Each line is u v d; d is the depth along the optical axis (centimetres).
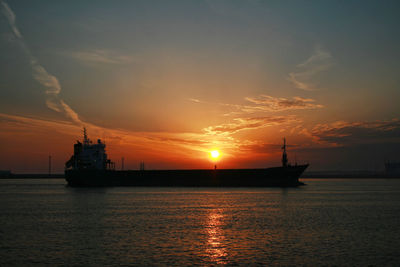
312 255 3316
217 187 13038
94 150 14088
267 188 12531
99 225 4894
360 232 4381
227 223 5031
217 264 3047
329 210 6525
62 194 10731
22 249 3553
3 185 19625
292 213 6072
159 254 3350
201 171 13325
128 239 3975
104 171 13912
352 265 3023
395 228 4662
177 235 4194
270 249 3534
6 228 4709
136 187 13575
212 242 3825
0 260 3172
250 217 5606
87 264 3055
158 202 7875
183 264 3048
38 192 12112
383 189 14262
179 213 6069
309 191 11781
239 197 9088
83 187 13862
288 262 3103
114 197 9294
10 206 7462
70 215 5912
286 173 12581
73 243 3797
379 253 3388
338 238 4031
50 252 3434
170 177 13575
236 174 13075
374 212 6281
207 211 6325
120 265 3022
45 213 6206
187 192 10862
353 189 14175
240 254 3350
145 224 4953
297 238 4028
